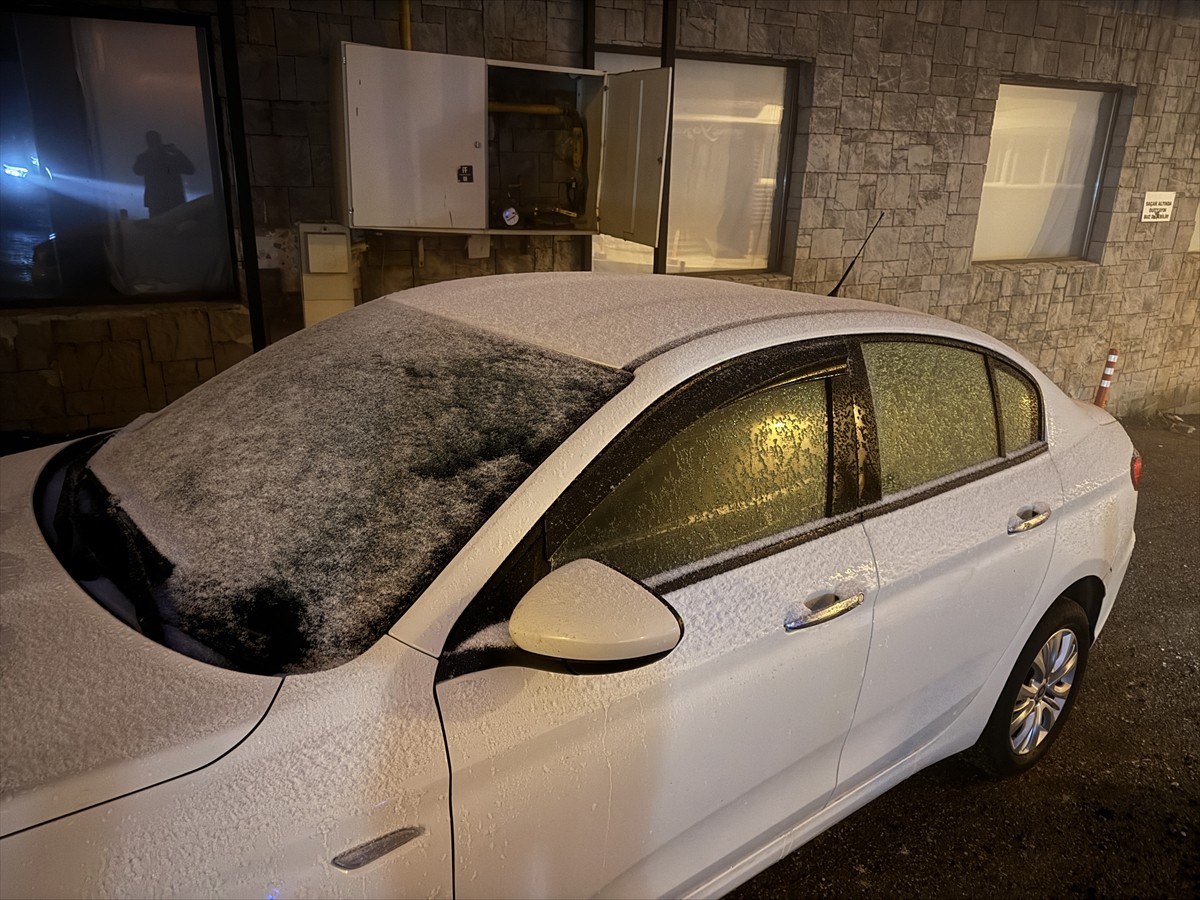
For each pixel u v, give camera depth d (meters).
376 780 1.34
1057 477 2.69
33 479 2.17
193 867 1.21
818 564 1.95
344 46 4.14
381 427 1.84
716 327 2.02
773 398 1.98
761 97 6.12
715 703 1.73
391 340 2.15
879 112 6.34
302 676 1.42
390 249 5.09
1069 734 3.29
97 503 1.97
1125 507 2.94
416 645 1.46
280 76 4.57
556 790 1.51
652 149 4.47
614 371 1.82
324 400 1.99
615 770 1.59
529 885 1.51
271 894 1.24
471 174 4.59
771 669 1.83
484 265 5.38
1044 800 2.91
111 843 1.19
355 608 1.52
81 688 1.38
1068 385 8.16
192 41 4.48
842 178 6.35
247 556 1.66
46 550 1.81
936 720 2.42
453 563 1.53
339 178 4.59
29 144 4.33
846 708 2.05
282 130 4.64
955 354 2.50
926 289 7.02
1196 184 8.24
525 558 1.55
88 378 4.51
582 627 1.40
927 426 2.36
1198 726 3.39
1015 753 2.86
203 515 1.80
